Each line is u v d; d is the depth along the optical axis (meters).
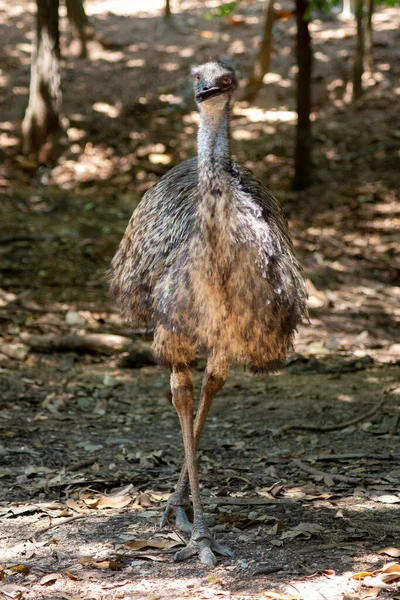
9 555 6.83
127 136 22.09
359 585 6.18
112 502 7.95
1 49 26.77
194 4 31.77
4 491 8.25
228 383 12.23
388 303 15.48
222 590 6.18
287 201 19.77
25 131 21.33
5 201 19.17
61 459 9.22
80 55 26.50
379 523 7.42
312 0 18.77
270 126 22.81
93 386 11.84
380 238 18.19
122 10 30.92
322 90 24.41
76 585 6.32
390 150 21.67
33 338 13.05
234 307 6.67
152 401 11.45
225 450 9.76
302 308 7.22
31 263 16.34
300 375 12.49
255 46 27.08
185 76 25.17
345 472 8.95
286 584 6.25
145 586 6.29
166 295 6.77
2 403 10.78
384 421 10.55
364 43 24.88
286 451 9.69
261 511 7.77
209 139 6.52
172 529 7.35
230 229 6.53
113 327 13.93
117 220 18.69
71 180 20.50
